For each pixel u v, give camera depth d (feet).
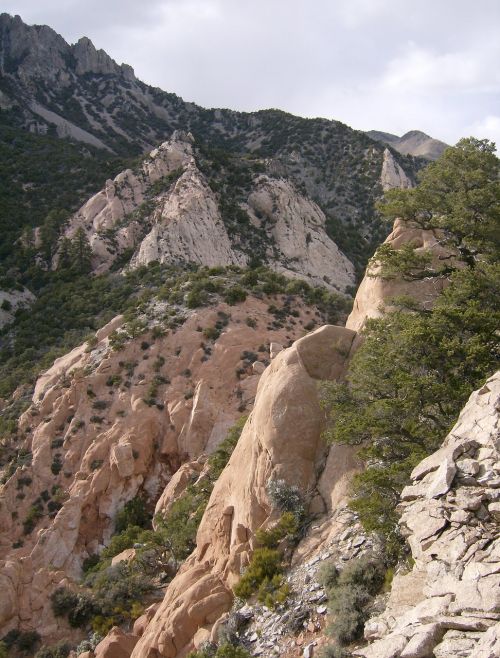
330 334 96.99
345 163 563.89
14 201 415.64
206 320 233.76
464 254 100.12
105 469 195.72
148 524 186.19
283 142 627.05
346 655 57.21
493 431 57.16
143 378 221.46
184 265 327.26
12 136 522.06
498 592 45.11
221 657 67.92
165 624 84.94
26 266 355.15
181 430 202.80
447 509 53.93
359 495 72.23
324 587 68.13
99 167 449.06
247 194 409.49
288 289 260.62
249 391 207.72
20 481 200.54
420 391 72.64
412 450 71.82
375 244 457.27
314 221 415.23
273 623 69.97
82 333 272.72
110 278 324.39
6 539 188.65
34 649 131.64
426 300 101.04
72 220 389.80
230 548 89.51
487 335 76.38
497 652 40.57
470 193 97.04
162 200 377.91
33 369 253.24
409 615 48.42
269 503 85.76
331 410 86.48
